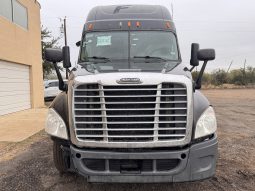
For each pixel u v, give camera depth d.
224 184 5.06
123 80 3.80
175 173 3.93
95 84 3.86
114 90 3.81
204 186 4.95
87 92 3.88
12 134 9.37
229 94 31.42
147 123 3.85
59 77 4.88
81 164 3.98
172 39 5.77
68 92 4.07
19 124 11.34
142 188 4.82
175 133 3.87
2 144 8.04
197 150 3.99
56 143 4.81
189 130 3.88
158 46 5.67
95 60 5.45
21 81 16.53
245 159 6.45
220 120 12.23
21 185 5.11
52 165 6.09
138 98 3.82
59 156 4.93
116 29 5.82
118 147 3.88
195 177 4.01
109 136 3.87
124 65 4.85
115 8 6.43
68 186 5.00
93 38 5.76
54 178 5.36
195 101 4.28
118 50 5.60
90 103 3.86
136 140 3.88
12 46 15.12
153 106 3.83
